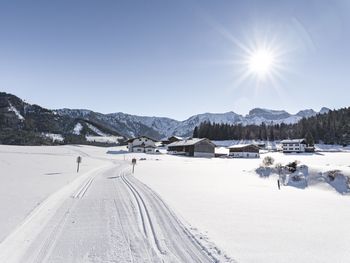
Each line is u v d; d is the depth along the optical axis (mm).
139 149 102688
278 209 12164
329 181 22750
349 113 146750
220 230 8586
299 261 6305
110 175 26594
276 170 29094
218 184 21281
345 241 7742
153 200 13133
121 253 6664
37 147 106312
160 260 6277
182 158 73688
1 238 7516
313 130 139375
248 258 6418
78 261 6191
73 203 12352
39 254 6539
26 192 14867
